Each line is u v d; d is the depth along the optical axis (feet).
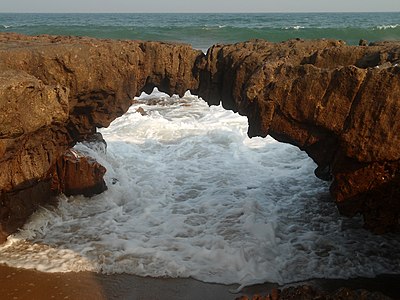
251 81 20.67
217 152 37.76
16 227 25.25
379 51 21.22
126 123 44.37
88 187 29.09
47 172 27.07
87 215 27.58
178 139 40.98
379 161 18.22
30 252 23.68
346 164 19.13
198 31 128.98
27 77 19.81
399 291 20.74
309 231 25.66
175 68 25.96
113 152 37.01
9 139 19.81
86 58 22.91
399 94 17.26
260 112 19.98
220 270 22.20
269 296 16.83
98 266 22.48
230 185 31.63
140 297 20.39
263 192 30.45
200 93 26.50
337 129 18.49
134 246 24.09
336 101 18.38
